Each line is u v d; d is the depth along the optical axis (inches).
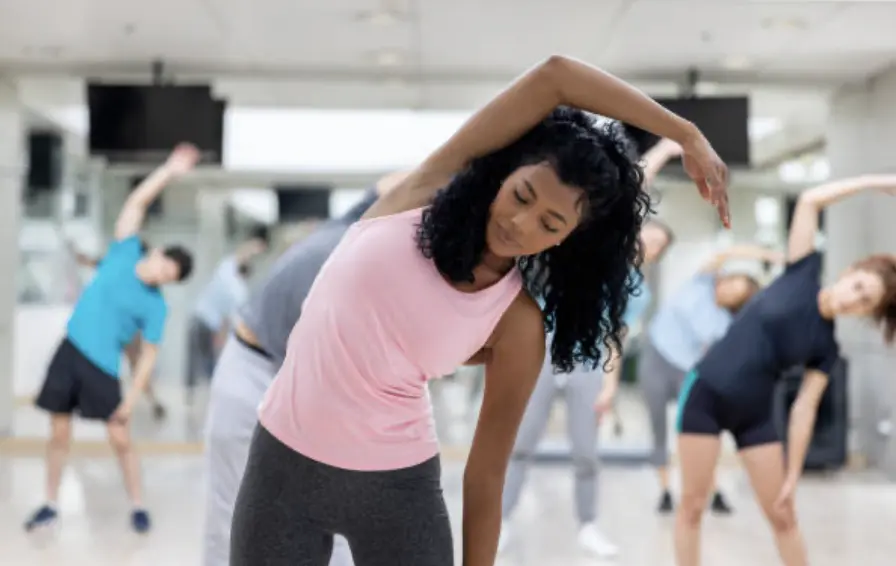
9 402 277.1
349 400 55.7
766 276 258.8
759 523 190.2
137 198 182.1
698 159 53.2
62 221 282.4
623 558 161.6
